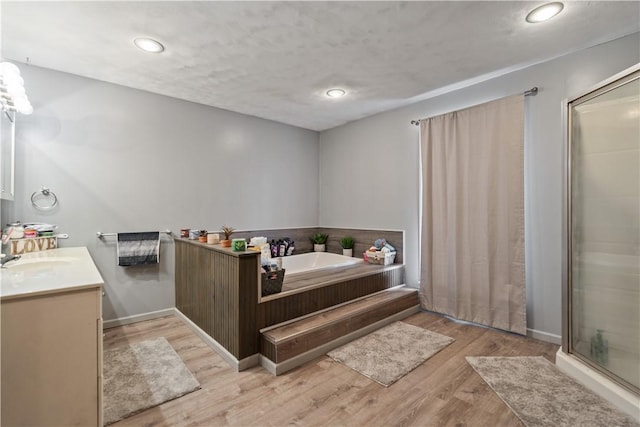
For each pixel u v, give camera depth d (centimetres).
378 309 291
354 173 420
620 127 190
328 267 339
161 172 320
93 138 282
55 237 252
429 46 226
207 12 183
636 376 176
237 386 198
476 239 293
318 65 255
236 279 218
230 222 372
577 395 185
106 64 252
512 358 232
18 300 121
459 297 306
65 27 199
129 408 175
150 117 313
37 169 256
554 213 255
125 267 301
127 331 285
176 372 213
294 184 439
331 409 176
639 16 193
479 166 290
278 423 165
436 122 322
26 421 124
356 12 185
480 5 179
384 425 163
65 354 130
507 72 275
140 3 175
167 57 240
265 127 406
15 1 172
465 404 179
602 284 199
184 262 306
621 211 189
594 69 231
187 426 162
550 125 255
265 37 212
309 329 232
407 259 361
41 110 258
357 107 363
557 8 183
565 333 217
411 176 357
